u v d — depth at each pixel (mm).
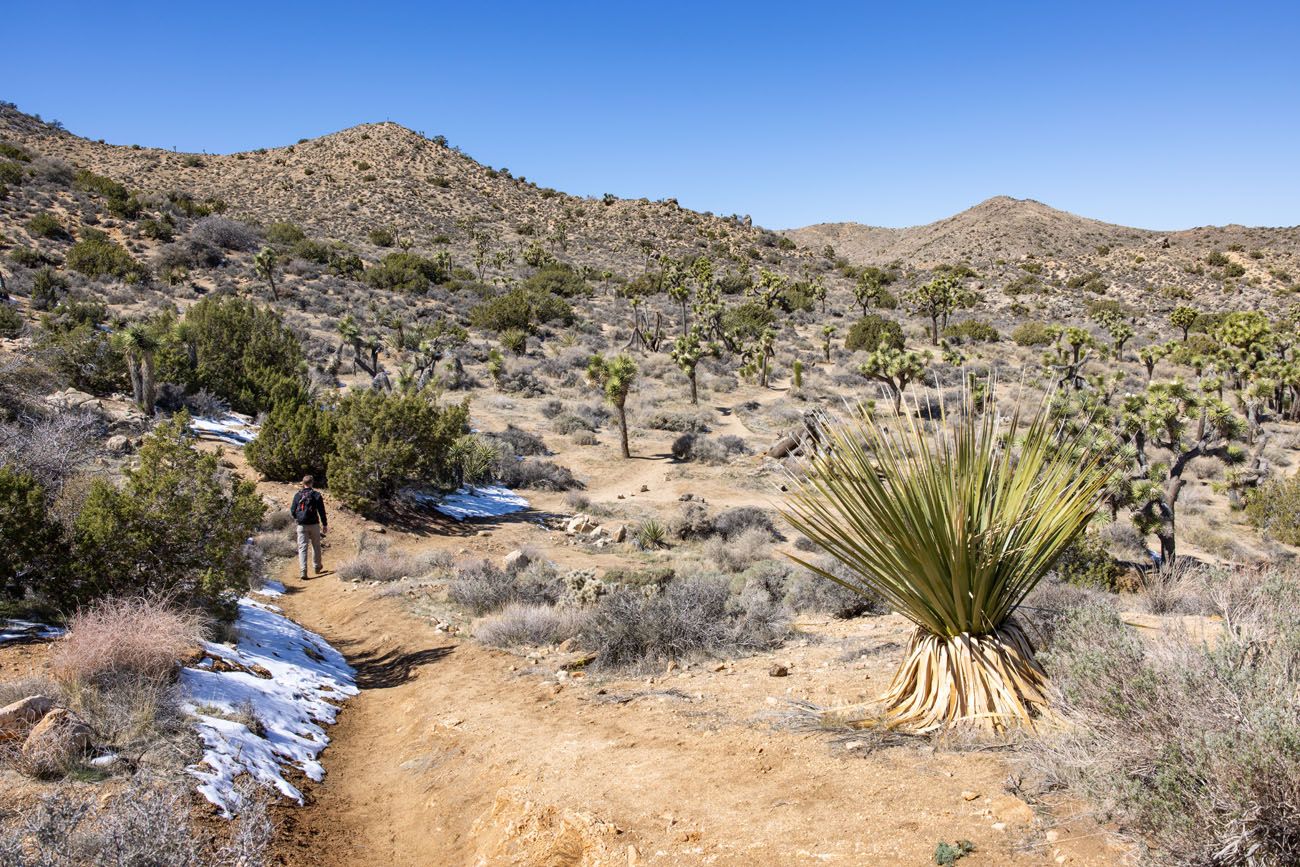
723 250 124750
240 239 68062
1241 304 89875
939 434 5098
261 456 19828
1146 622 7055
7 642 6488
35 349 23250
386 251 87750
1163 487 17844
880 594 5336
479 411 37219
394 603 12477
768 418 39750
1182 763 3260
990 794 3953
